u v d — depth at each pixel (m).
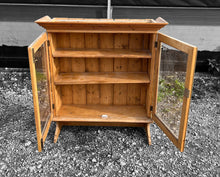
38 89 2.52
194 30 5.14
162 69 2.88
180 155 2.92
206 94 4.46
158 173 2.64
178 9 4.94
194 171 2.67
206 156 2.91
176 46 2.42
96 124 3.42
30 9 4.87
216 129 3.43
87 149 3.00
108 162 2.79
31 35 5.10
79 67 3.27
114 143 3.12
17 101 4.04
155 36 2.76
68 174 2.61
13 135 3.21
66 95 3.44
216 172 2.66
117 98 3.47
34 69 2.30
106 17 4.89
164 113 2.92
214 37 5.20
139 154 2.93
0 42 5.13
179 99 2.60
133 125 3.42
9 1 4.42
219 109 3.96
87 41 3.10
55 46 3.01
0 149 2.95
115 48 3.14
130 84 3.38
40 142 2.63
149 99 3.08
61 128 3.41
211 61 5.23
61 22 2.57
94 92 3.44
